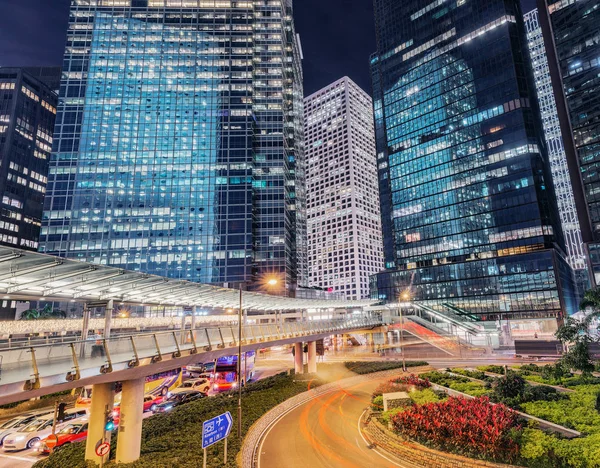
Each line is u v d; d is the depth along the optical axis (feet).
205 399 100.94
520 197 335.47
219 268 344.28
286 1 485.15
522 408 71.36
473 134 372.99
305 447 68.23
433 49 417.69
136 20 396.57
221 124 378.53
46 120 473.67
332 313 318.86
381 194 479.00
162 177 360.07
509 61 357.82
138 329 153.79
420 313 240.32
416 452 58.70
